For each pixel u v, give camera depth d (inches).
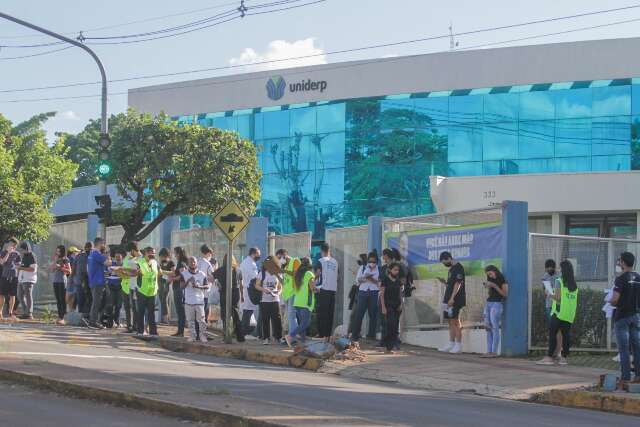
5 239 1018.1
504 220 670.5
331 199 1674.5
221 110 1788.9
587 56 1502.2
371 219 813.9
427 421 366.6
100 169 892.0
